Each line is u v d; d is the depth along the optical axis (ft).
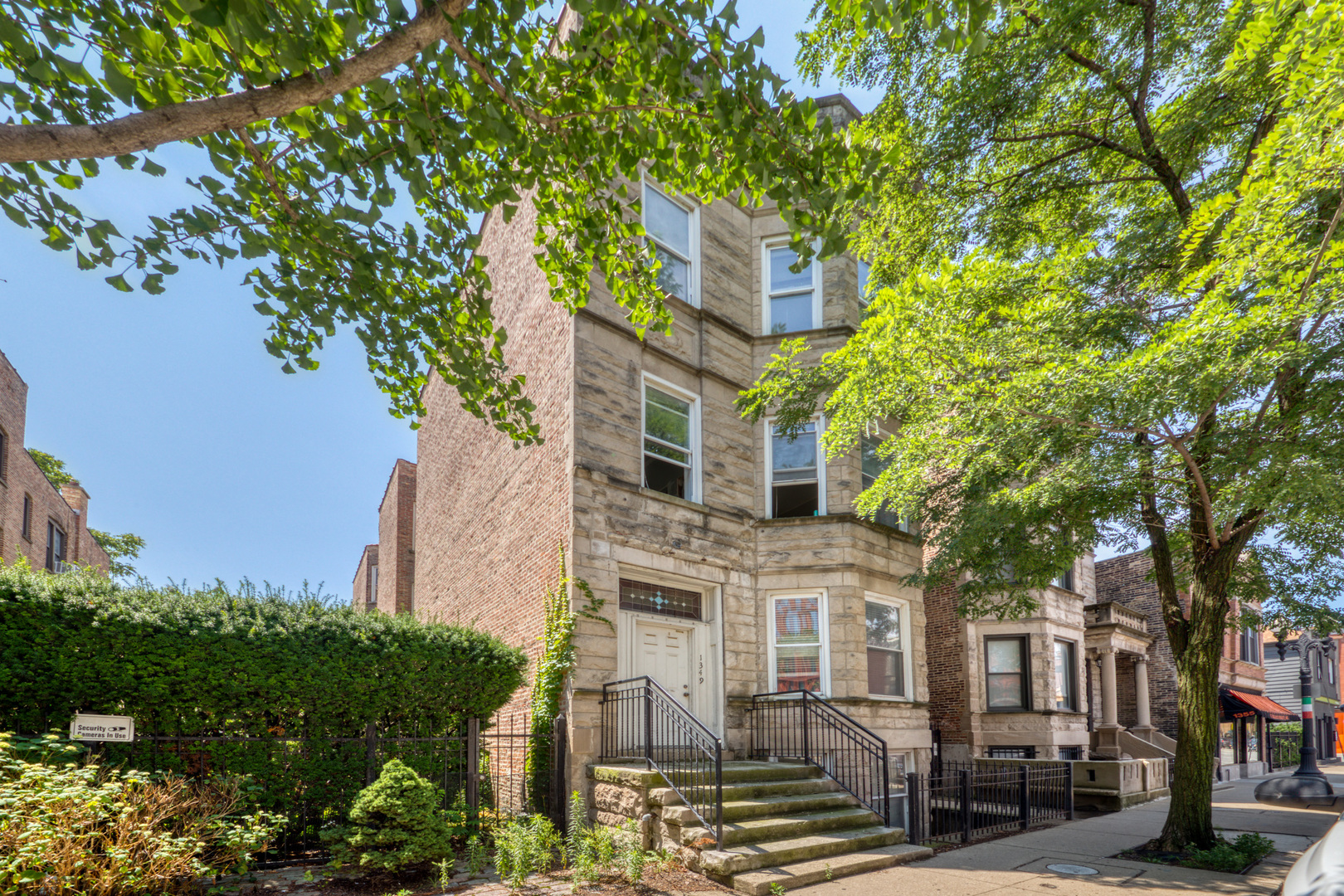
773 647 43.21
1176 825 31.91
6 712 23.41
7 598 23.50
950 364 33.37
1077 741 61.36
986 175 40.32
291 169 21.48
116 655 24.70
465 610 53.72
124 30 15.11
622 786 31.09
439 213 23.94
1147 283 32.89
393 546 94.99
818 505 45.14
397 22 15.67
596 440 37.60
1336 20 22.02
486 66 18.54
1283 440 27.25
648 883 25.73
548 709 34.71
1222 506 29.48
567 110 21.22
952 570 41.14
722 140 20.03
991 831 37.35
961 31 16.87
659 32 17.79
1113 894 25.18
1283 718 94.63
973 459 35.12
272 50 15.06
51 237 18.83
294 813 27.63
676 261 44.34
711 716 40.63
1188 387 26.09
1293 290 25.17
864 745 40.40
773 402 44.96
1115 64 35.22
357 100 19.76
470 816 30.14
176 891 21.85
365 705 29.45
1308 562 36.14
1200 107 31.30
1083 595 69.82
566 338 38.65
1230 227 25.63
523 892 24.34
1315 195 26.78
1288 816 42.88
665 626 39.91
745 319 47.44
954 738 60.39
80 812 19.56
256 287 22.27
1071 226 40.57
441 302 24.98
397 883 25.03
